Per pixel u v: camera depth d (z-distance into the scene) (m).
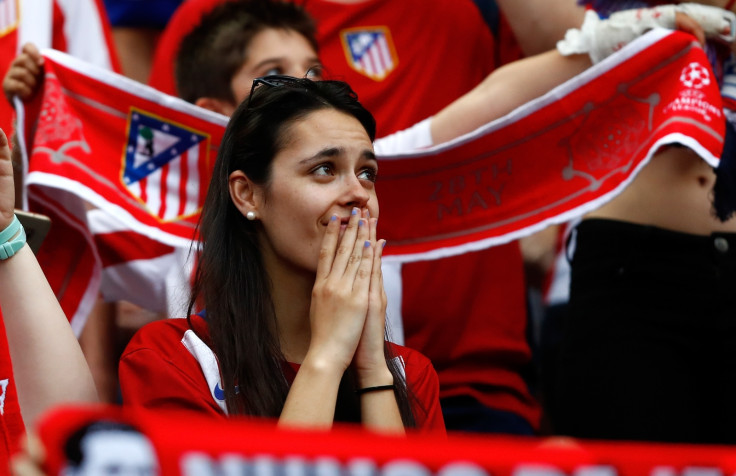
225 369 8.25
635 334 12.41
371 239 8.46
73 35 15.13
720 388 12.27
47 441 4.29
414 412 8.73
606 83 11.68
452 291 13.47
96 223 12.88
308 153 8.53
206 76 13.69
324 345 8.01
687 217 12.53
